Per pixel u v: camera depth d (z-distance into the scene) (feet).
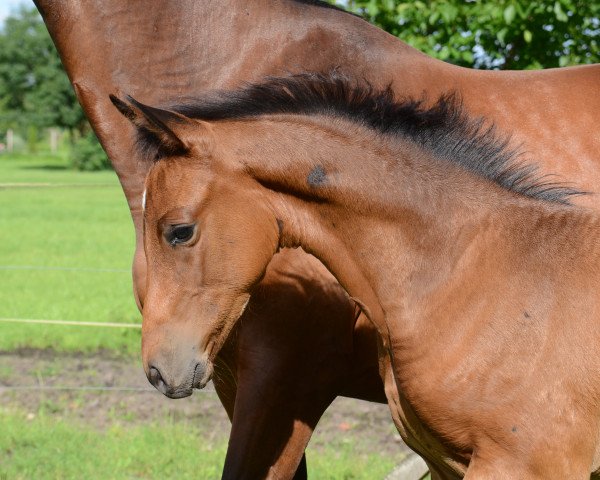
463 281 12.74
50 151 300.40
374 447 25.64
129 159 16.52
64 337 36.58
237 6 16.60
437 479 14.61
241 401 15.80
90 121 16.93
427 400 12.71
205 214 12.80
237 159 12.93
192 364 12.88
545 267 12.62
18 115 268.62
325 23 16.40
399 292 13.01
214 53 16.53
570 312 12.34
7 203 101.35
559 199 13.15
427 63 16.33
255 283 13.32
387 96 13.66
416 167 13.19
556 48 27.71
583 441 12.17
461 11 27.40
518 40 28.17
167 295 12.97
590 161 15.35
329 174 13.05
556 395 12.10
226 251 12.90
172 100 16.52
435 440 13.05
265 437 15.84
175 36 16.60
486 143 13.51
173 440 25.29
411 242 13.01
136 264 15.94
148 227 13.01
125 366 33.27
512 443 12.16
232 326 13.35
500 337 12.35
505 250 12.78
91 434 25.80
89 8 16.71
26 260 57.72
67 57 17.01
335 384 15.98
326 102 13.43
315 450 25.36
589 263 12.60
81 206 98.68
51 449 24.67
